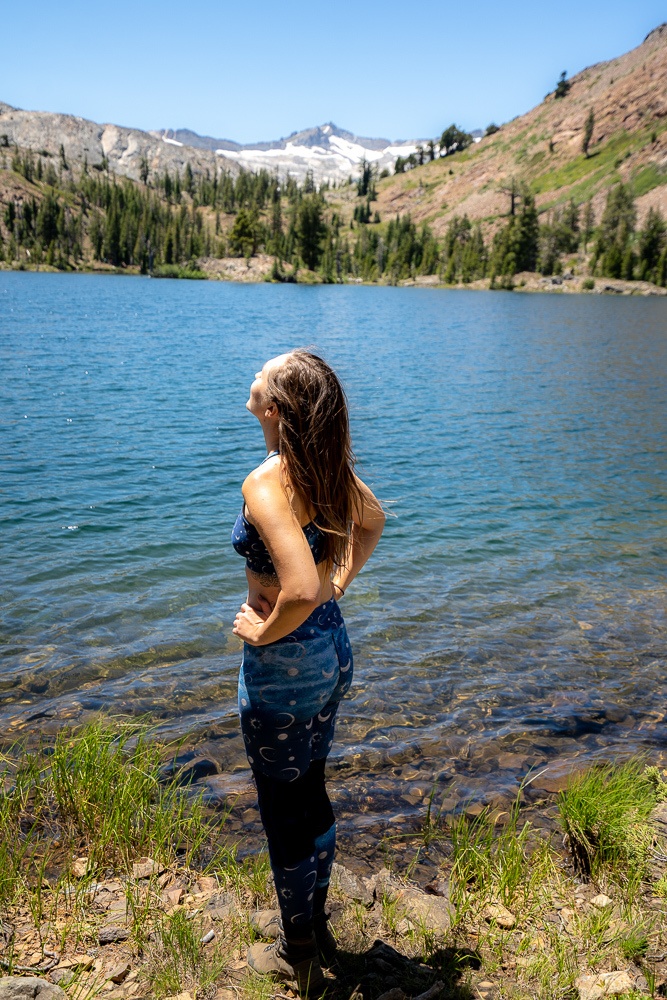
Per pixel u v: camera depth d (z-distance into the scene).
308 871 2.63
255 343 36.72
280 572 2.28
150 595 7.25
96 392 20.41
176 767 4.34
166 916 2.99
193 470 12.73
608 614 7.17
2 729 4.70
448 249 197.38
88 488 11.31
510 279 158.62
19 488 11.09
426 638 6.47
